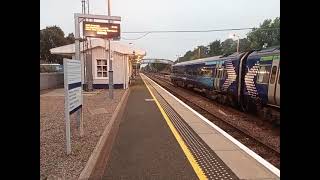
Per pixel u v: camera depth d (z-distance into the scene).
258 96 15.56
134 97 24.88
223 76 22.30
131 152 8.52
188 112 16.30
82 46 32.03
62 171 6.91
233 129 13.33
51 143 9.41
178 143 9.48
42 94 26.52
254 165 7.33
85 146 9.07
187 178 6.57
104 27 21.84
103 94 27.28
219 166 7.28
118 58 34.44
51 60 74.81
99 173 6.90
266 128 13.72
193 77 34.22
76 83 9.38
